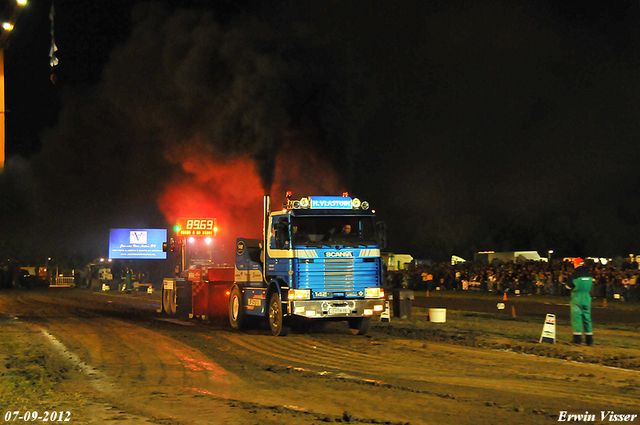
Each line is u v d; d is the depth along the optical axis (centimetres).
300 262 1616
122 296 4012
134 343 1564
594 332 1770
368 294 1662
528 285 3622
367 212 1700
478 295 3625
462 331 1791
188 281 2306
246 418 784
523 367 1173
